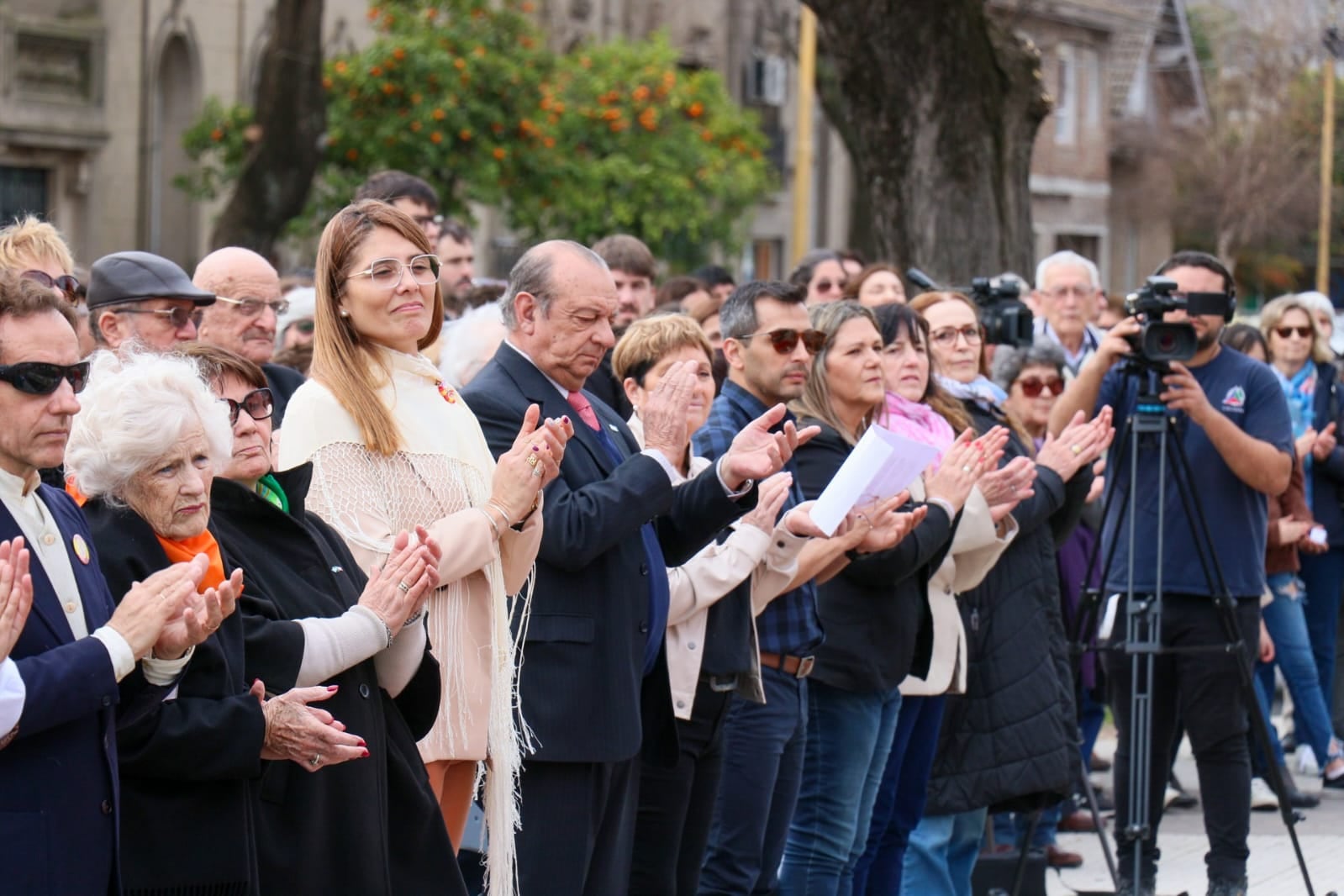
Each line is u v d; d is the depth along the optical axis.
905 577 13.16
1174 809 20.88
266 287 14.01
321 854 8.95
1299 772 22.81
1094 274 22.89
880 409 14.51
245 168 39.34
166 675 8.03
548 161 45.44
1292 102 84.50
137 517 8.36
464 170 43.75
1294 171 85.12
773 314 13.44
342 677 9.14
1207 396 16.73
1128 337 15.79
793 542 12.24
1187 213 85.50
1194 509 16.30
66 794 7.54
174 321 12.38
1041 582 14.84
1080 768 16.25
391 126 42.84
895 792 14.42
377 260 10.26
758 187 53.31
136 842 8.12
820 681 13.16
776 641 12.67
